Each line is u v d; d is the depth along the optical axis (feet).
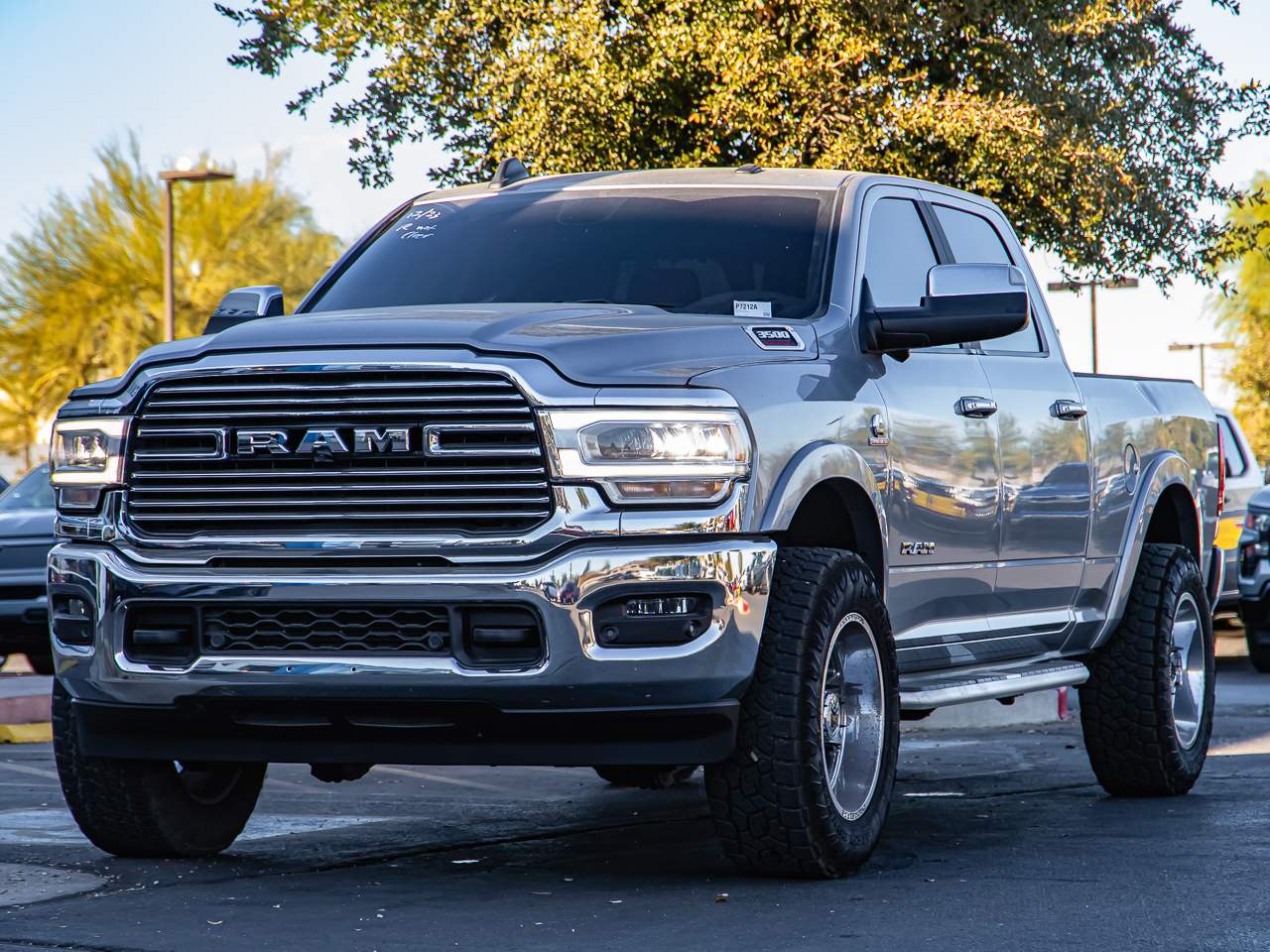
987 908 18.90
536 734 19.36
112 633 20.33
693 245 24.21
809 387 21.17
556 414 18.89
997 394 25.59
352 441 19.31
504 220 25.82
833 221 24.21
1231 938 17.38
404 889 20.57
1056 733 41.68
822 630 20.12
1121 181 63.41
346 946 17.29
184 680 19.95
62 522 21.12
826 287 23.27
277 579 19.49
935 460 23.52
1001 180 62.28
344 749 20.02
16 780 32.60
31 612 56.90
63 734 22.06
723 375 19.93
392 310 21.31
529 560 18.89
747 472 19.53
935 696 23.02
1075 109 64.18
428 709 19.35
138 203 201.67
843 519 22.40
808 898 19.52
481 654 19.10
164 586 19.93
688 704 19.21
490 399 19.01
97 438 20.58
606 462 18.93
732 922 18.25
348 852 23.50
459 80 64.59
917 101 60.44
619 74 59.31
